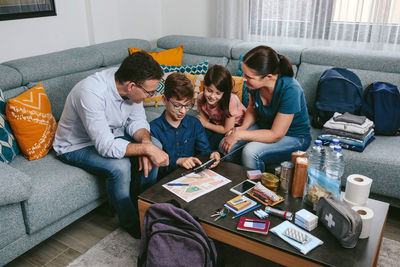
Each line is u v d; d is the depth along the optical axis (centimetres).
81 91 174
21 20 248
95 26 298
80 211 189
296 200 149
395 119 217
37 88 205
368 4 267
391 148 204
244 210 142
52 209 169
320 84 236
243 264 169
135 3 334
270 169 204
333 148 150
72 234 193
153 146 174
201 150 198
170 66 280
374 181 195
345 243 121
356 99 226
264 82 179
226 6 319
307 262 119
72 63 244
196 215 140
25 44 254
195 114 256
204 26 352
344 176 203
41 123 194
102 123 175
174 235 131
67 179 176
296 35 303
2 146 182
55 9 268
